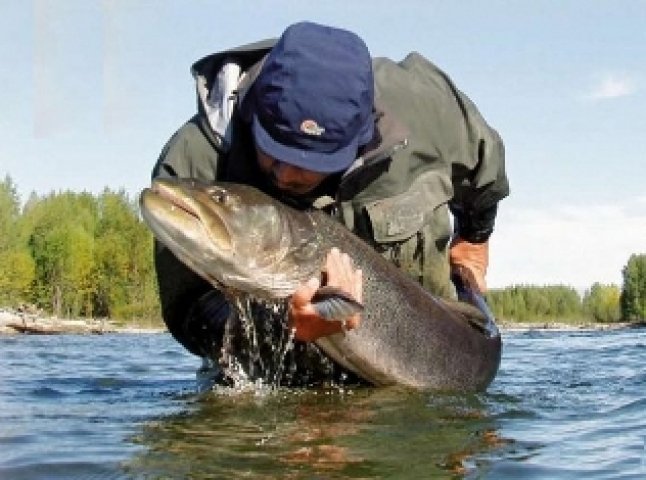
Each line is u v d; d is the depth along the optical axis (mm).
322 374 1916
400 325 1883
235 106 1814
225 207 1701
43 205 23516
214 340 1942
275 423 1511
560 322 37594
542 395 1920
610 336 7969
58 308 22766
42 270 22859
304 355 1885
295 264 1768
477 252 2367
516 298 38500
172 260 1884
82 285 23094
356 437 1395
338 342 1814
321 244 1798
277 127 1650
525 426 1514
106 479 1145
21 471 1189
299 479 1137
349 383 1932
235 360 1932
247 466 1200
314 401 1734
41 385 2230
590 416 1626
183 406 1721
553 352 4051
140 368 2895
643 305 35938
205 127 1836
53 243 22766
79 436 1418
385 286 1865
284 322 1828
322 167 1659
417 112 2002
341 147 1673
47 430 1475
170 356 3758
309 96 1626
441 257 2105
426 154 2008
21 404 1825
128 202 23875
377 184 1945
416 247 2041
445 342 1959
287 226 1760
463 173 2121
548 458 1273
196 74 1877
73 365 3107
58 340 7648
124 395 1961
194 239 1669
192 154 1843
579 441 1388
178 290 1916
